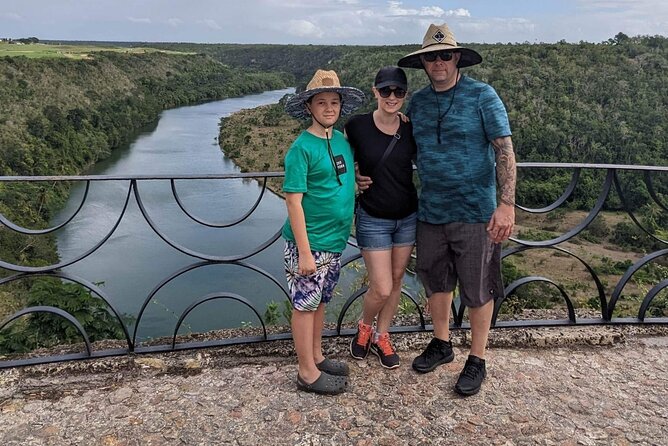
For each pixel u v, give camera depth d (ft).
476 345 7.11
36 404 6.79
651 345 8.27
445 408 6.72
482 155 6.38
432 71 6.26
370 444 6.09
